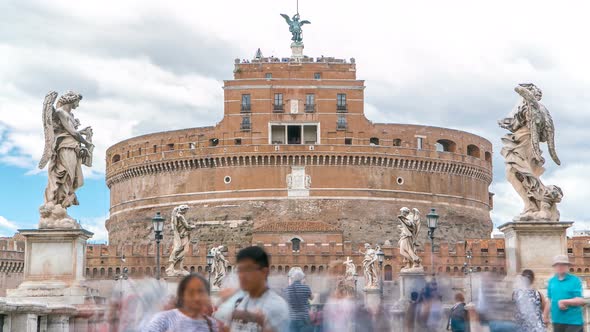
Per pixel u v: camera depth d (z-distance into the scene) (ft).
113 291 70.38
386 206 435.94
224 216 432.66
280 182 432.25
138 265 390.83
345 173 434.30
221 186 437.17
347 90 442.50
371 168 437.58
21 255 407.64
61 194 73.00
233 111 442.09
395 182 441.27
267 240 407.64
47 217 71.92
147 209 457.27
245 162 433.89
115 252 392.06
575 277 47.16
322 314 67.41
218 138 442.09
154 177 457.68
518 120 72.49
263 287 34.35
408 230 131.54
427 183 450.71
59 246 71.20
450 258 376.89
